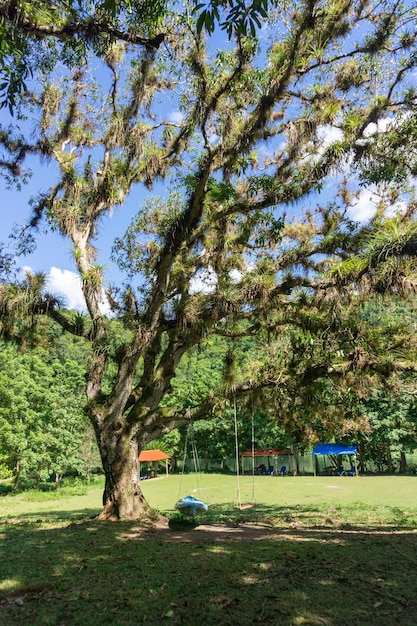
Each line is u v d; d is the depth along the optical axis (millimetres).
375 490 20781
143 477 37625
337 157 8492
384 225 8070
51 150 10797
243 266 11312
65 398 28344
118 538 7117
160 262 10508
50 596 4230
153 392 10133
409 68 8820
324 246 9422
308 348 9516
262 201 8992
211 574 4883
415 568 5117
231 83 8406
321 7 7871
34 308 9484
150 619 3621
